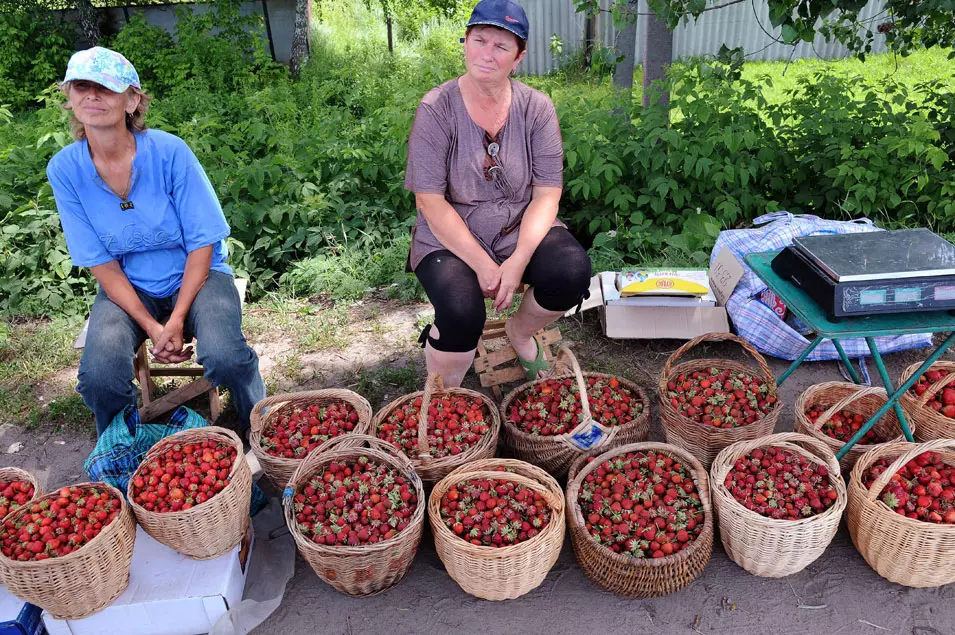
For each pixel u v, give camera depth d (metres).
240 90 10.68
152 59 12.05
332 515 2.48
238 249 4.89
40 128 5.98
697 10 4.73
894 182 5.12
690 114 5.23
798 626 2.41
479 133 2.72
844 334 2.34
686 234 4.76
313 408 3.07
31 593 2.19
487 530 2.44
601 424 2.93
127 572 2.38
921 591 2.51
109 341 2.86
